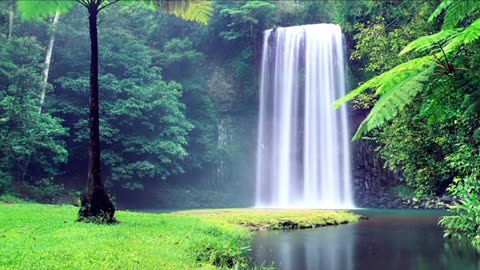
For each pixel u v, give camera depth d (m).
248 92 31.72
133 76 26.81
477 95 3.32
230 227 11.20
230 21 31.64
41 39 25.16
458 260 7.22
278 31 31.34
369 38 13.45
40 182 22.94
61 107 24.95
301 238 10.48
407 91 3.25
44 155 22.98
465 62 3.44
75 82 24.86
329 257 7.79
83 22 26.66
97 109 10.14
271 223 12.95
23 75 20.45
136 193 27.30
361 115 28.59
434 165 9.81
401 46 11.44
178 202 27.89
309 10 34.38
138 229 8.80
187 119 29.98
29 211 11.74
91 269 5.02
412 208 24.62
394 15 15.67
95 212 9.71
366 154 28.34
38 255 5.70
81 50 26.42
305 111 29.83
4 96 21.23
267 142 30.91
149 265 5.45
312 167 29.22
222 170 30.77
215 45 32.59
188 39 32.31
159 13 33.06
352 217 15.91
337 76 28.98
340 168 28.58
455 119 6.60
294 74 30.42
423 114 3.64
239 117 31.88
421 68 3.58
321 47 29.72
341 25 27.58
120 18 29.34
